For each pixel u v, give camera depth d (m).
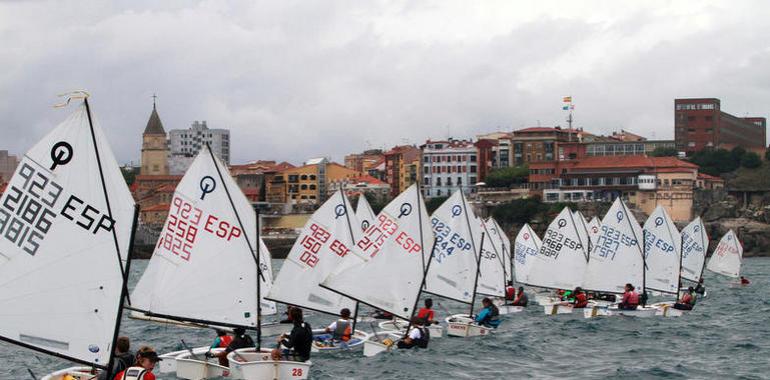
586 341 47.84
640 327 54.41
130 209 25.77
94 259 22.64
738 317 60.75
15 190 22.67
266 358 34.31
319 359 39.12
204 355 35.88
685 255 85.88
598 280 64.50
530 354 42.88
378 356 40.19
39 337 22.61
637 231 71.31
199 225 36.97
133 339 50.56
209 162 37.00
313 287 48.03
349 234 48.69
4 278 22.55
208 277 36.91
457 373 37.09
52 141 22.64
